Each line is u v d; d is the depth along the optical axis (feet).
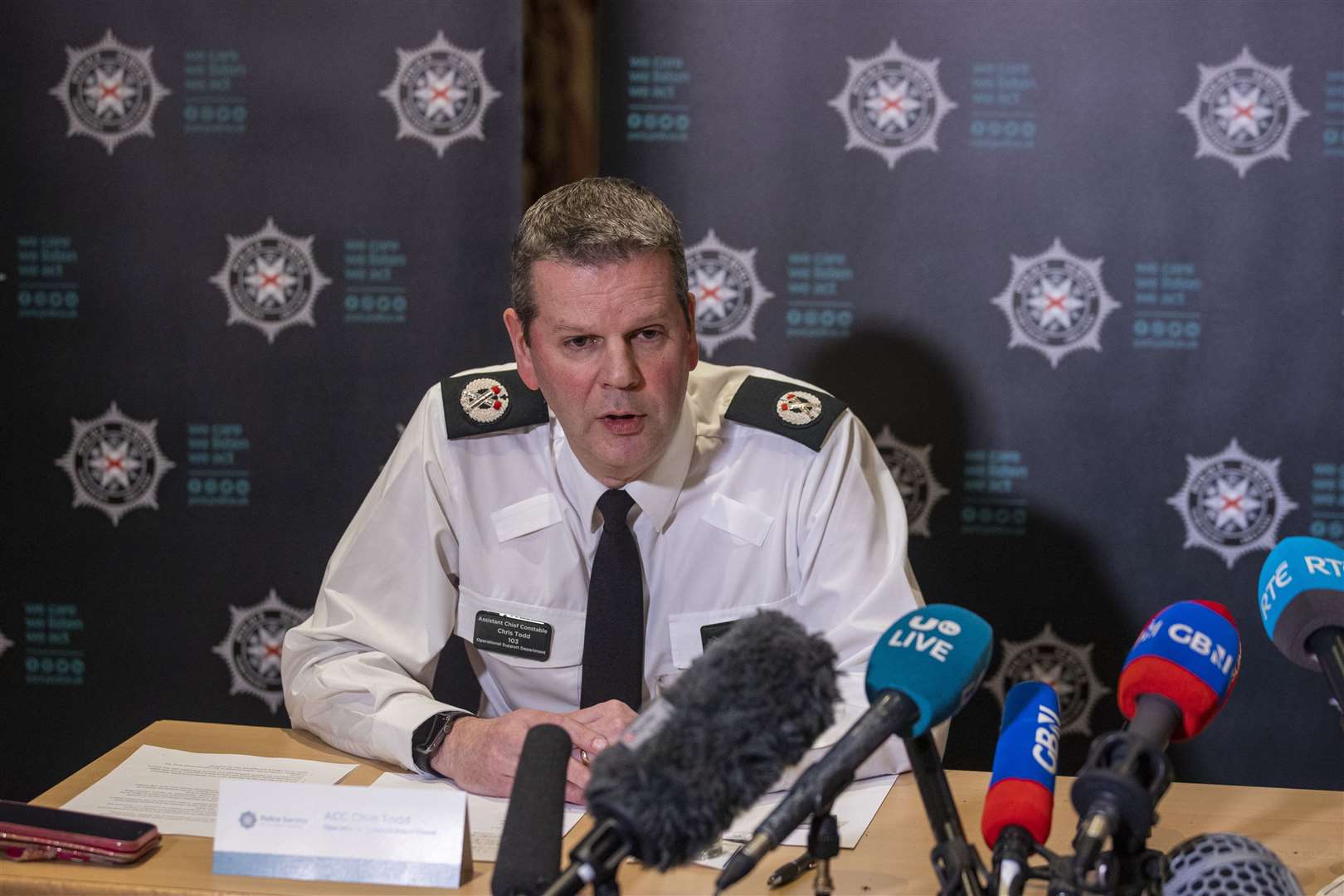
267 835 9.61
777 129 19.21
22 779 21.15
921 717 6.78
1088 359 19.35
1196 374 19.26
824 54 19.04
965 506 19.74
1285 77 18.62
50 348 20.34
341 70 19.54
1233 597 19.65
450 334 19.94
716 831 5.85
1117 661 19.83
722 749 5.83
